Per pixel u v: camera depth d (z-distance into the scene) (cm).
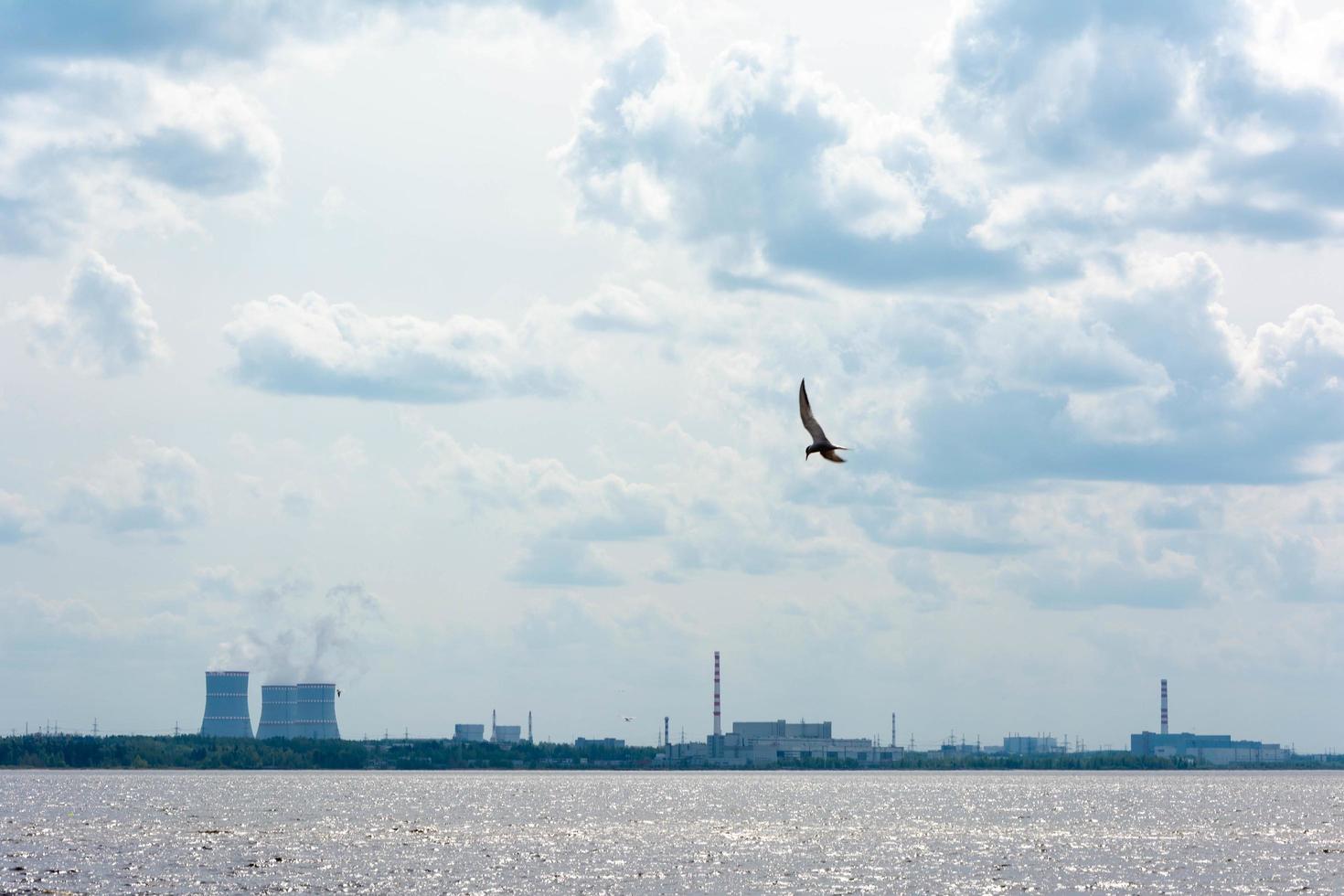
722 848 19400
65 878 14700
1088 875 16200
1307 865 17412
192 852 17675
